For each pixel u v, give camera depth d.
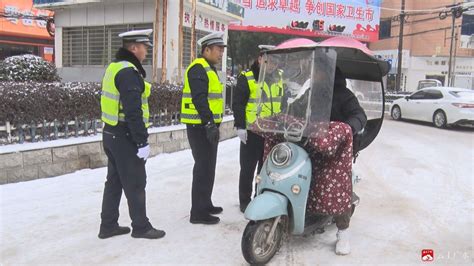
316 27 27.31
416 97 16.16
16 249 3.94
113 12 12.74
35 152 6.09
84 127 7.25
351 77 4.73
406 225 4.78
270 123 3.88
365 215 5.10
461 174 7.43
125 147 4.00
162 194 5.76
